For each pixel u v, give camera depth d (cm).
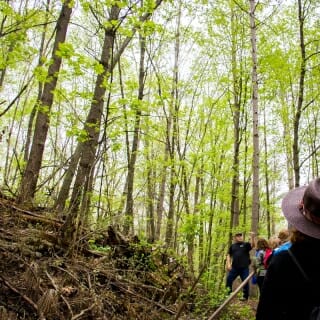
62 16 881
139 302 516
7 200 591
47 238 508
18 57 776
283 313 182
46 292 389
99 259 556
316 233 178
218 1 1343
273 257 190
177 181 1320
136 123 870
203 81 1532
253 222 927
